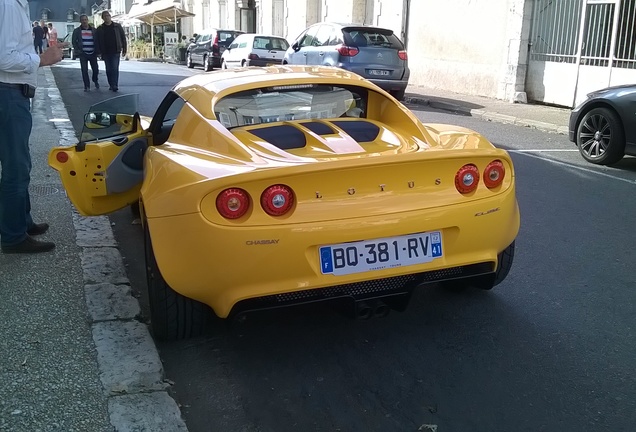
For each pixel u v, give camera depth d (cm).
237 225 290
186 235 299
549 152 903
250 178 288
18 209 459
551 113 1249
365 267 308
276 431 283
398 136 364
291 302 308
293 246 294
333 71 435
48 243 476
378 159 305
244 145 333
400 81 1445
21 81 430
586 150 830
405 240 315
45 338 347
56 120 1050
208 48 2559
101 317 370
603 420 287
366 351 349
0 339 345
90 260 459
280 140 346
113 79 1622
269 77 404
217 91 381
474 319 383
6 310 379
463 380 320
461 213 321
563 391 310
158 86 1766
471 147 354
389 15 1950
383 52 1423
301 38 1609
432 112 1352
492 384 316
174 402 296
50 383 305
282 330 373
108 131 456
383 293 321
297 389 314
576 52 1292
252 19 3656
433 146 354
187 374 327
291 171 291
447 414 293
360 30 1443
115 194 448
